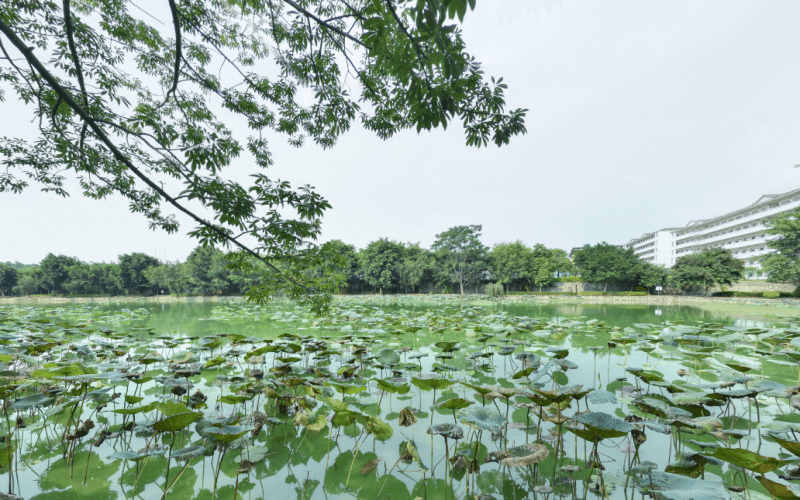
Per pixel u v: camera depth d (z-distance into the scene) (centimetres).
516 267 4366
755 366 707
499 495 300
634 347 892
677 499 223
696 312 2000
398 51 253
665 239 7069
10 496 266
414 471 339
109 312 1941
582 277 4494
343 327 1186
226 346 912
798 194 4150
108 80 629
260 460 363
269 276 580
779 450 367
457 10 206
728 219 5550
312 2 530
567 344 941
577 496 293
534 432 418
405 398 545
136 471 340
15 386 392
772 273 3164
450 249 4516
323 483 321
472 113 438
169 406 255
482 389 382
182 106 714
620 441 399
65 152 615
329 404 326
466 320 1366
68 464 350
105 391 500
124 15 584
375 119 657
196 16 565
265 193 470
